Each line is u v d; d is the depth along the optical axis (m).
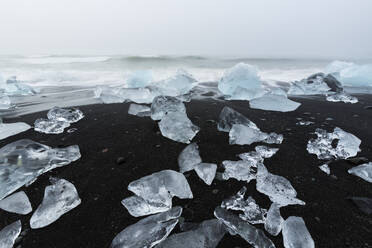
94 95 3.95
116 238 0.98
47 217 1.09
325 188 1.32
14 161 1.42
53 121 2.27
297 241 0.95
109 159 1.65
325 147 1.80
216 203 1.22
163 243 0.94
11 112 2.79
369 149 1.77
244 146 1.87
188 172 1.50
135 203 1.20
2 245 0.96
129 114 2.67
